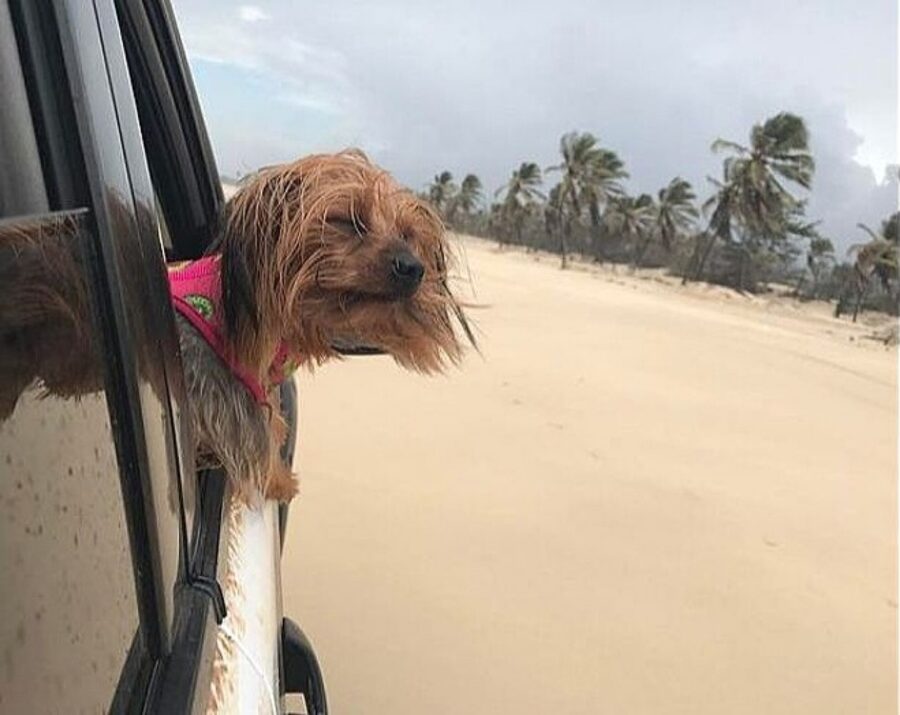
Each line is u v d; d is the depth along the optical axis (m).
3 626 0.16
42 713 0.17
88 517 0.20
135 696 0.22
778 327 5.86
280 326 0.51
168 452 0.27
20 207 0.19
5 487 0.16
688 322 4.45
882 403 2.58
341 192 0.53
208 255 0.54
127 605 0.22
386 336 0.55
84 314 0.21
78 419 0.20
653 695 0.81
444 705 0.75
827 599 1.05
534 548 1.06
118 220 0.24
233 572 0.35
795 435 1.88
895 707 0.85
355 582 0.92
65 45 0.23
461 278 0.69
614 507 1.24
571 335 3.01
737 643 0.92
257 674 0.31
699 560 1.10
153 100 0.55
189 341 0.47
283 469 0.55
